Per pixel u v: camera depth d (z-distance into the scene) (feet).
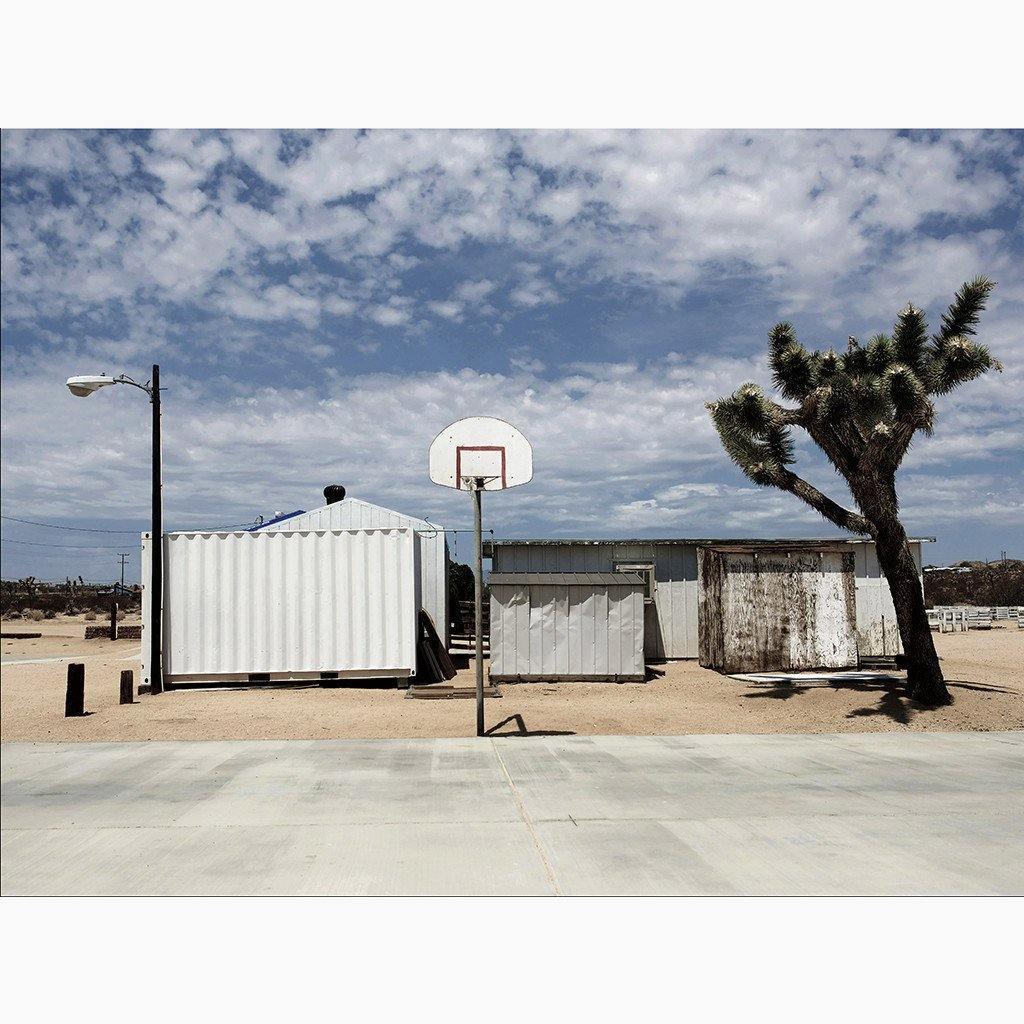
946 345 39.99
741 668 54.65
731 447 45.29
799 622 55.26
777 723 38.47
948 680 49.47
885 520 41.65
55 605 193.47
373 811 23.22
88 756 31.53
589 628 52.21
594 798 24.59
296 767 29.27
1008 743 33.86
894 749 32.58
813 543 65.31
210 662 50.34
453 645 84.84
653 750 32.37
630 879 17.69
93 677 58.29
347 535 51.39
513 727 37.70
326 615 50.90
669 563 63.98
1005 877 17.80
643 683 51.26
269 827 21.67
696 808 23.41
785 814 22.79
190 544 50.90
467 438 41.09
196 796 25.05
